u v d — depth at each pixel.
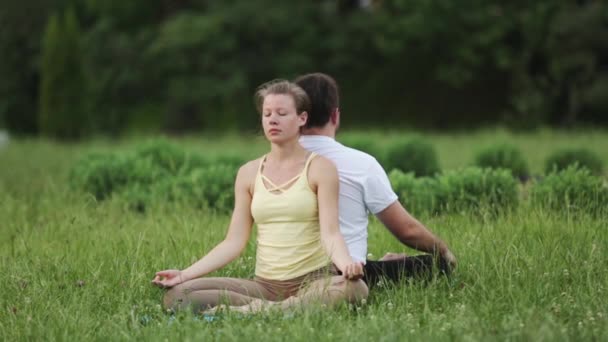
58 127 49.19
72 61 49.69
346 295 9.87
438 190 17.09
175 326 9.16
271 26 58.88
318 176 10.13
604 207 14.75
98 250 13.06
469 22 60.38
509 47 61.53
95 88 59.16
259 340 8.68
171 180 19.94
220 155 23.92
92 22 66.06
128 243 13.33
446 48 62.25
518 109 57.38
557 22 56.69
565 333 8.58
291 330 8.84
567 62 56.81
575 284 10.61
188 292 10.06
